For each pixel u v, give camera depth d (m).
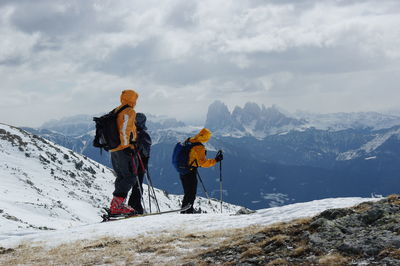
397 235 6.62
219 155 15.48
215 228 10.86
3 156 106.88
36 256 10.38
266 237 8.38
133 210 14.41
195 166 15.20
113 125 12.66
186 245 9.27
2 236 13.99
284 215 10.68
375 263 5.93
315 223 8.09
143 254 9.10
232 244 8.42
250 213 12.38
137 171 14.73
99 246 10.56
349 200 10.86
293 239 7.70
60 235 12.86
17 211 50.69
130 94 12.88
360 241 6.68
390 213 7.85
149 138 15.82
